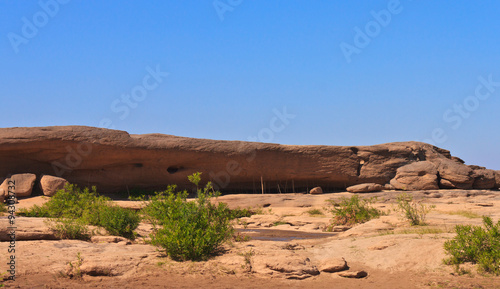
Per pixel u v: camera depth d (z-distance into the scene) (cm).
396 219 1658
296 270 874
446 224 1555
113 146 3250
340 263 912
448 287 787
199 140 3534
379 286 816
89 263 878
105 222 1390
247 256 955
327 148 3834
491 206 2516
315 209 2873
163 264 928
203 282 830
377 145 4078
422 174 3859
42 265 926
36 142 3091
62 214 1742
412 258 960
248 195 3262
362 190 3575
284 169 3712
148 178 3462
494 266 852
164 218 1106
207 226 1070
